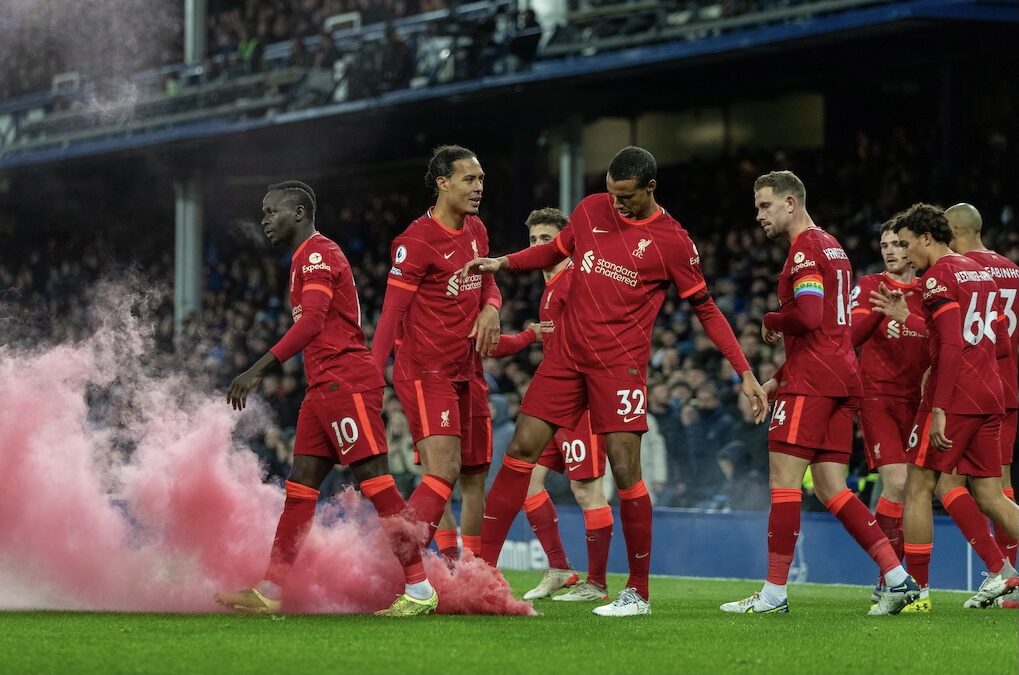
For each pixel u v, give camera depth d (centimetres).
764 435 2195
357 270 4103
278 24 4403
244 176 4772
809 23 2592
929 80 3331
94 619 1087
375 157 4412
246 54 3894
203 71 4047
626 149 1167
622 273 1177
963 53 2895
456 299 1252
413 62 3462
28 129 4450
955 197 2980
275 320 3991
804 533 1992
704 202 3559
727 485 2208
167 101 4075
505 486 1214
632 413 1180
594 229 1191
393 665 847
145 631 997
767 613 1252
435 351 1248
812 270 1223
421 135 3959
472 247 1270
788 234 1259
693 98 3409
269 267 4284
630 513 1195
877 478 1864
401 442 2534
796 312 1223
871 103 3472
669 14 3000
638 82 3162
